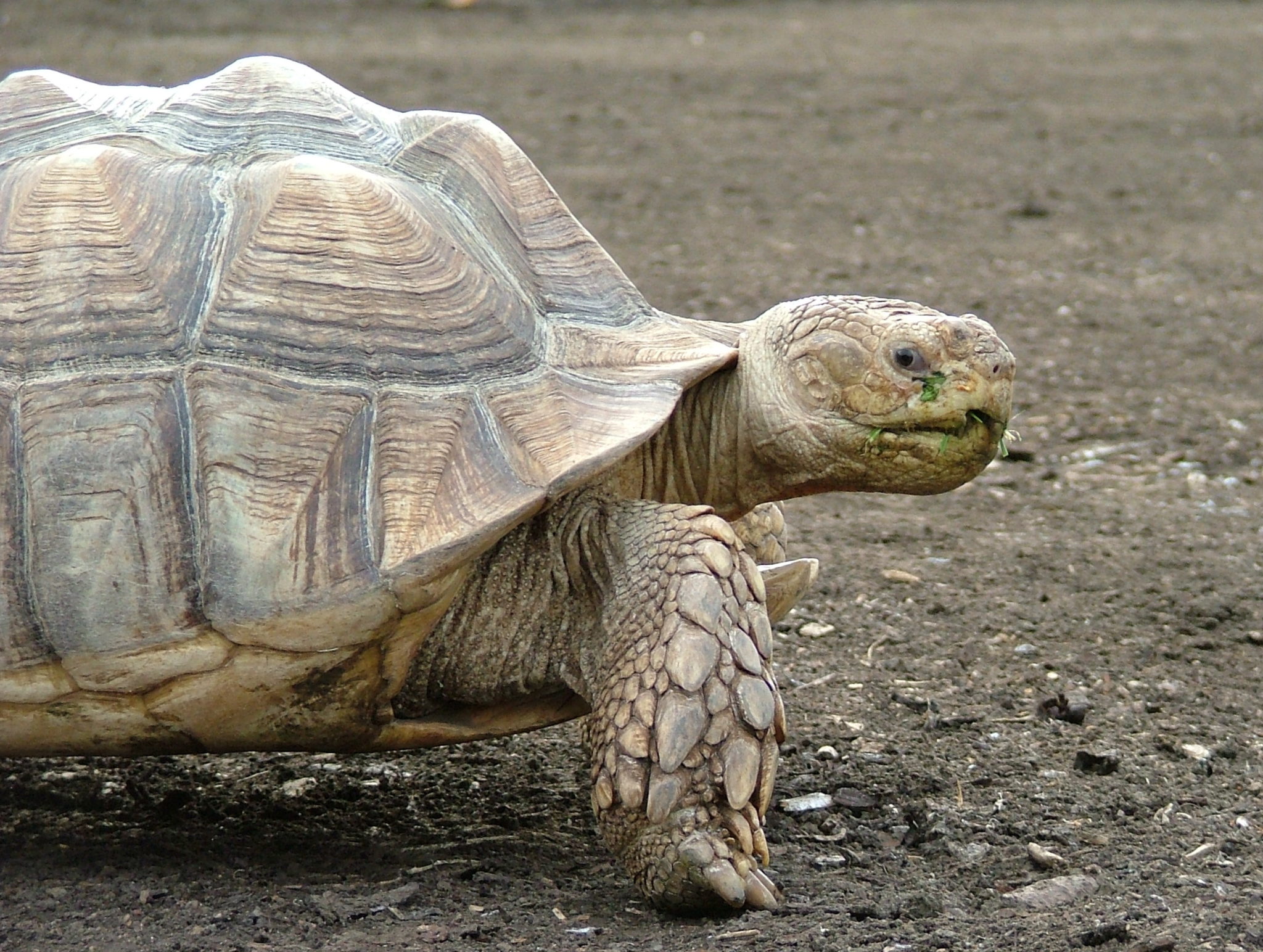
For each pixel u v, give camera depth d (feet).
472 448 12.75
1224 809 15.11
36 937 12.14
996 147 54.70
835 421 13.99
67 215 13.46
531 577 13.39
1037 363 32.42
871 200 46.93
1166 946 11.68
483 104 57.98
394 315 13.20
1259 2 91.30
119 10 75.46
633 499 14.40
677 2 88.43
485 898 12.98
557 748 16.80
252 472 12.50
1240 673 18.86
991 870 13.69
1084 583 21.74
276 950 11.85
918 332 13.65
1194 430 28.73
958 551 23.06
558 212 15.10
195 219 13.56
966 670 18.85
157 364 12.85
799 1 90.94
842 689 18.20
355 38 72.18
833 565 22.36
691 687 12.16
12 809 15.14
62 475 12.56
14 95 14.96
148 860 13.79
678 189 47.62
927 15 86.74
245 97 14.71
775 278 37.78
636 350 14.03
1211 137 56.54
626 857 12.67
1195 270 39.99
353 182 13.69
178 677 12.57
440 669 13.48
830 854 14.05
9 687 12.65
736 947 11.82
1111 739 16.84
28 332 12.98
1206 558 22.70
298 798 15.46
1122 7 90.02
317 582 12.25
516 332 13.62
